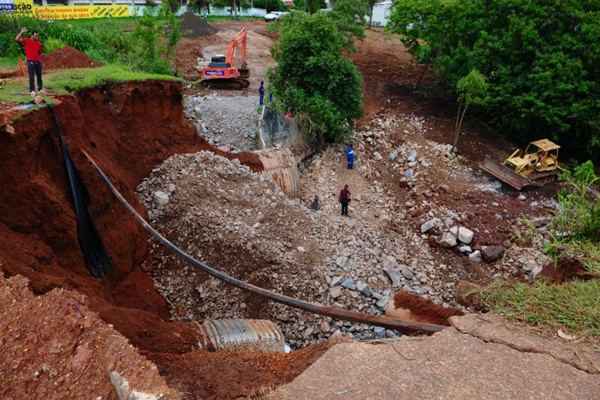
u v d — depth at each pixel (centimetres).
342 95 2327
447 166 2230
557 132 2373
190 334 809
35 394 519
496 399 511
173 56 3055
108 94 1431
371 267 1377
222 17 5547
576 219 865
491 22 2475
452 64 2567
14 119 967
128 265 1180
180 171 1495
